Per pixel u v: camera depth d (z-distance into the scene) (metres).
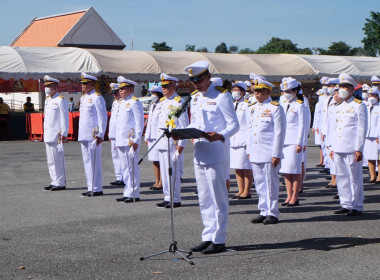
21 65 25.64
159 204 9.73
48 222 8.48
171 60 29.89
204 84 6.76
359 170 8.91
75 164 15.90
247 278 5.74
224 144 6.72
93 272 6.00
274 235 7.59
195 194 11.04
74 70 26.80
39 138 24.52
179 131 6.30
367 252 6.69
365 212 9.18
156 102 11.45
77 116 23.84
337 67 33.09
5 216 8.95
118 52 29.55
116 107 12.62
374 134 12.38
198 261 6.37
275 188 8.34
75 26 50.81
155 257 6.54
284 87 9.89
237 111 10.62
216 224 6.78
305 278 5.72
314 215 8.95
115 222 8.46
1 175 13.82
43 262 6.37
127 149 10.15
